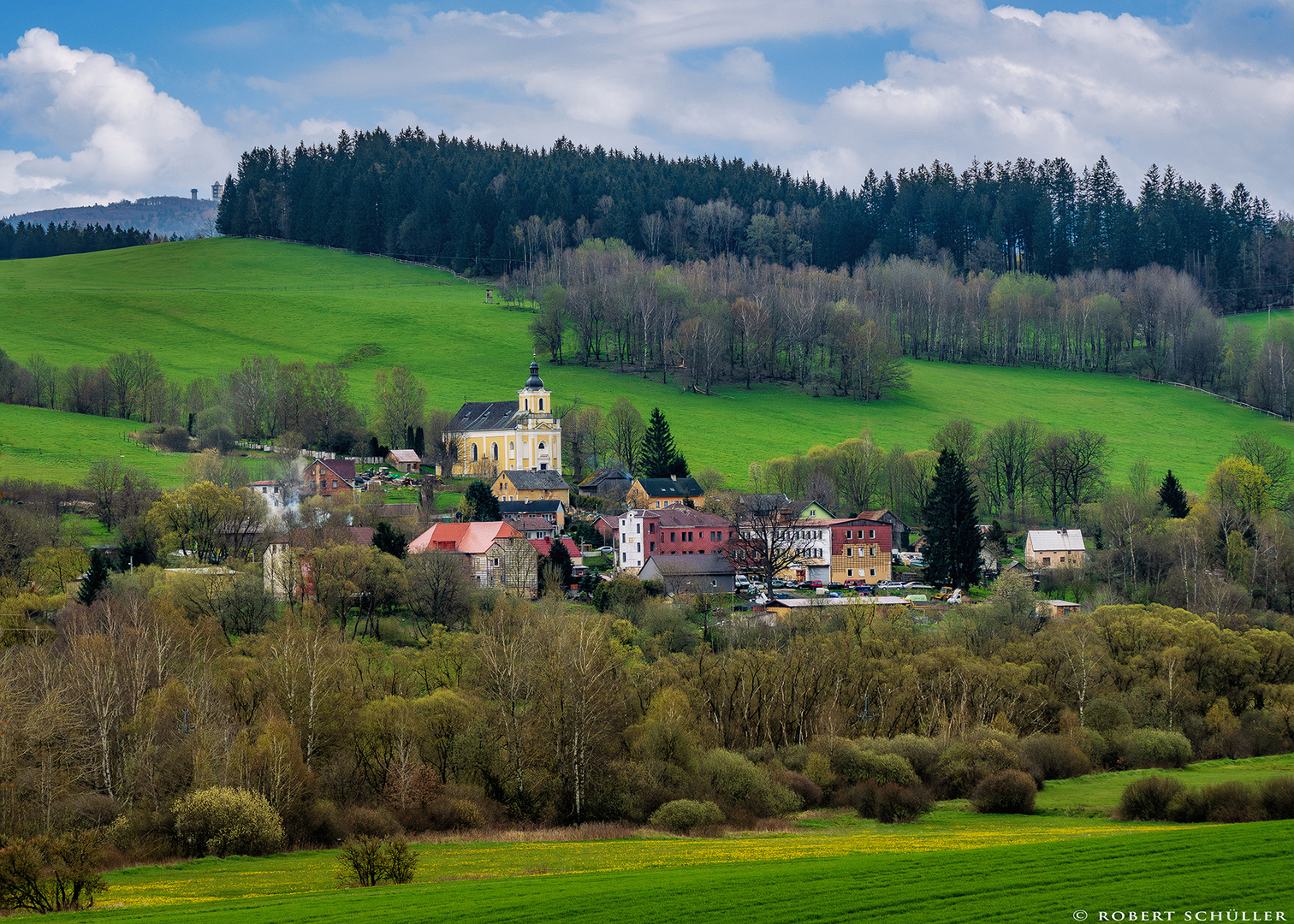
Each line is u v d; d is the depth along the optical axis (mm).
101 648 124688
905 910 62000
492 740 112750
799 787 113250
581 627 131625
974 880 67438
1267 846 72312
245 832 93938
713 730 129250
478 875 81438
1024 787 107500
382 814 102562
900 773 113750
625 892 67438
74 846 76812
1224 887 64000
